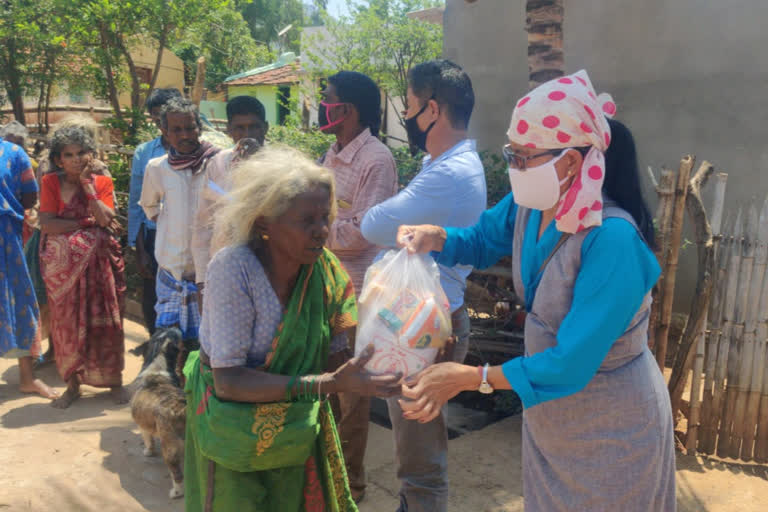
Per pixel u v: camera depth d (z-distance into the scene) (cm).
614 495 196
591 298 179
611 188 191
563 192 187
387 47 1274
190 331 420
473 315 502
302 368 203
